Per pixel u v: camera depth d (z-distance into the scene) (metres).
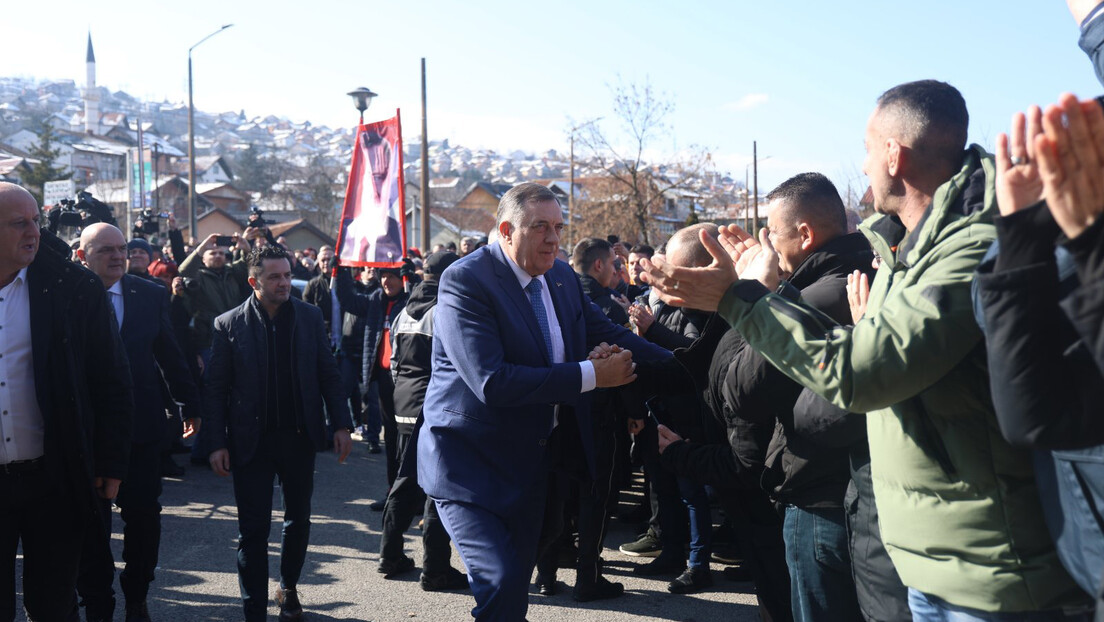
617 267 7.47
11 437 3.37
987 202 2.05
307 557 5.85
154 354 5.00
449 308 3.24
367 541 6.23
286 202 82.44
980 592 1.98
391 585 5.32
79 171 78.94
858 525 2.50
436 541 5.18
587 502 4.86
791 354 2.13
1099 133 1.49
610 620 4.72
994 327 1.67
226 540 6.16
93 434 3.72
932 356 1.92
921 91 2.26
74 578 3.56
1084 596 1.94
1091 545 1.69
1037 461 1.84
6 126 140.12
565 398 3.12
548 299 3.47
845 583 2.76
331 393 4.80
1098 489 1.65
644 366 3.74
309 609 4.89
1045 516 1.85
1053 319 1.62
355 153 8.45
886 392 1.97
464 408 3.28
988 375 1.93
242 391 4.48
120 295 4.88
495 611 3.08
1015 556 1.95
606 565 5.71
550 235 3.30
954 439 2.00
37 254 3.47
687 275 2.28
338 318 9.62
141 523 4.52
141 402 4.58
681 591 5.16
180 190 70.56
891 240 2.49
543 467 3.31
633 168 34.28
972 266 1.98
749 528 3.29
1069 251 1.50
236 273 8.84
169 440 4.93
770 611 3.30
